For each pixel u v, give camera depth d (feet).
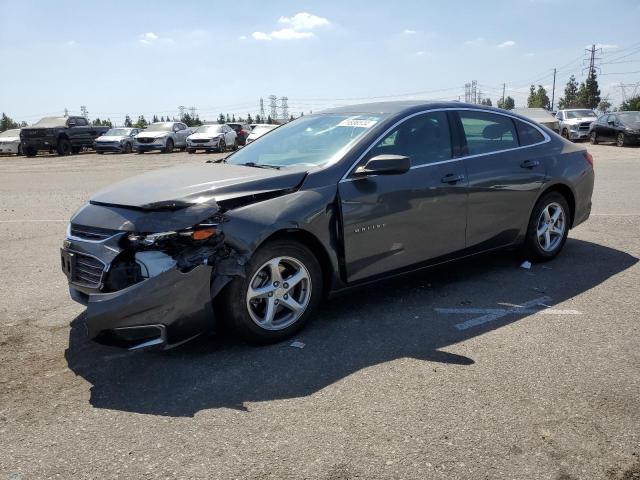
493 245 17.57
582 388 10.91
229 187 12.82
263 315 13.19
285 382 11.39
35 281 18.49
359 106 17.43
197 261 11.73
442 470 8.55
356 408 10.34
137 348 11.52
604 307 15.24
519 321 14.37
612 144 87.15
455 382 11.25
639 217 27.12
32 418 10.23
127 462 8.91
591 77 254.47
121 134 107.04
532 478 8.36
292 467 8.70
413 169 15.20
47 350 13.10
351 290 14.49
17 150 101.45
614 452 8.95
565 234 19.85
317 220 13.26
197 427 9.84
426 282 17.61
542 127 19.56
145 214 12.00
